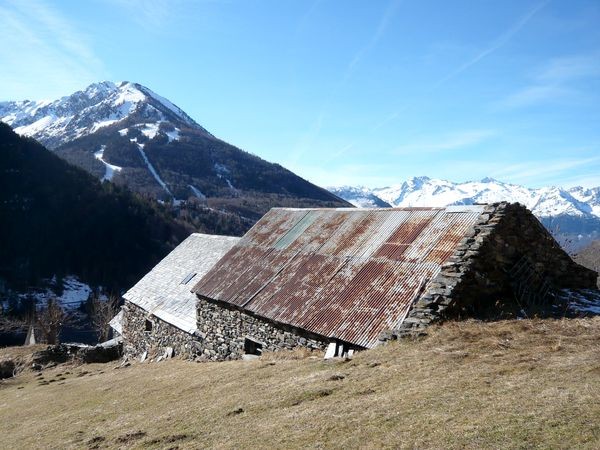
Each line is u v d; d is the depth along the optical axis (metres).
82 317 71.75
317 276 16.06
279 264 18.22
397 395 8.38
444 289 12.09
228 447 7.79
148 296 27.81
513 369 8.59
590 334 10.11
